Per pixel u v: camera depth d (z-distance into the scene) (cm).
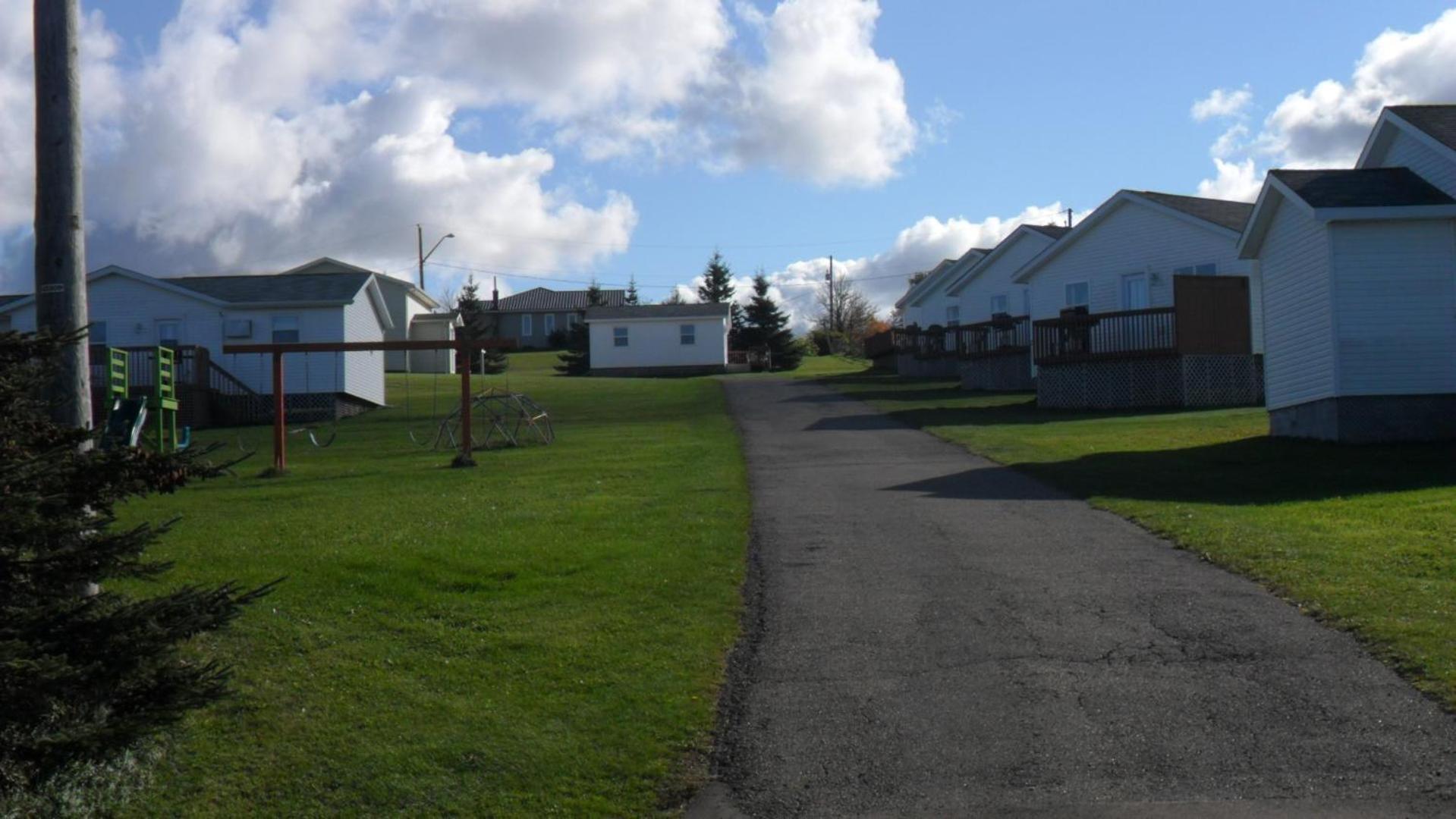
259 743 716
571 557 1136
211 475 636
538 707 764
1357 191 2000
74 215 821
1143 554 1116
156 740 691
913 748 688
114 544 593
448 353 5778
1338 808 593
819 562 1128
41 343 595
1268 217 2203
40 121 818
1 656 507
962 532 1251
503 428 2777
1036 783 637
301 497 1672
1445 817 580
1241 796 611
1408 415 1939
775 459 2009
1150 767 649
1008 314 4216
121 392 2306
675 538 1238
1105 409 2909
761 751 694
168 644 602
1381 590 933
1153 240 3225
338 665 833
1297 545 1104
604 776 672
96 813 636
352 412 3769
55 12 820
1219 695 743
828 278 10325
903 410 2959
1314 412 2031
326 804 651
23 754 541
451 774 679
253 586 1003
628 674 817
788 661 840
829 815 615
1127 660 812
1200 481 1570
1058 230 4128
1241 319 2889
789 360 6638
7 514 535
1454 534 1116
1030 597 973
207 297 3694
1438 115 2089
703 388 4156
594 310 6375
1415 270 1950
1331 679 757
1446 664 764
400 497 1630
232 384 3650
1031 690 764
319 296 3741
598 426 2872
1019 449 2005
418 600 984
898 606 962
